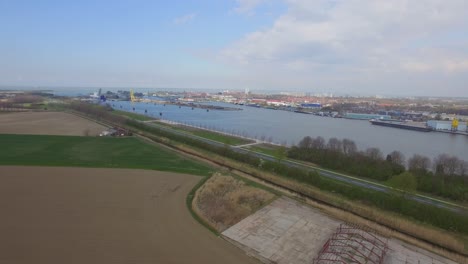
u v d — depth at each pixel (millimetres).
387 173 75375
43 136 109688
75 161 76562
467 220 46656
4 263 33688
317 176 67500
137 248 38438
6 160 73188
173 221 46719
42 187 56906
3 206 47844
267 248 41188
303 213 52594
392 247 43094
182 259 36781
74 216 46000
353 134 177500
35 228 41719
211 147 97938
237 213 51062
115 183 61969
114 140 110812
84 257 35719
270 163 78688
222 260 37500
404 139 164875
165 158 86875
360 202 57844
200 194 58500
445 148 140625
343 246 40625
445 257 41781
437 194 65625
